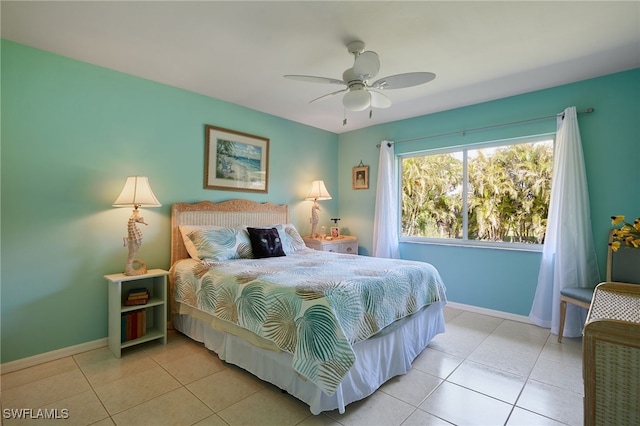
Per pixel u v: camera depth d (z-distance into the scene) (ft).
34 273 7.51
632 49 7.59
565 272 9.25
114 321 8.01
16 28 6.72
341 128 15.17
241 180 11.88
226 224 11.11
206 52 7.82
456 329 9.84
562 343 8.74
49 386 6.51
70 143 8.04
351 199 15.56
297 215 14.14
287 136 13.64
